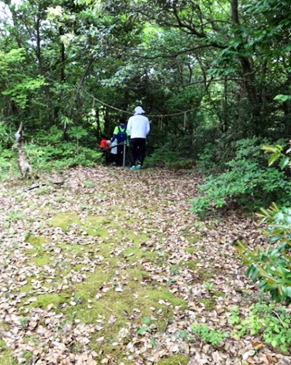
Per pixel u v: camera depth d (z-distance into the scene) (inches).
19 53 366.0
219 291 138.6
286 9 184.5
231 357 103.7
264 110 296.5
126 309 127.7
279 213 72.4
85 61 378.3
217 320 120.3
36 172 300.2
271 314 118.6
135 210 229.0
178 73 419.5
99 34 309.9
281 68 258.5
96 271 153.6
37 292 136.8
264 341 108.8
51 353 106.1
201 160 360.5
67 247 173.5
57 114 424.2
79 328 117.6
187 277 149.0
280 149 77.4
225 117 357.7
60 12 330.0
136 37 363.6
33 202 234.2
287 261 72.6
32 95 408.2
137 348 109.0
